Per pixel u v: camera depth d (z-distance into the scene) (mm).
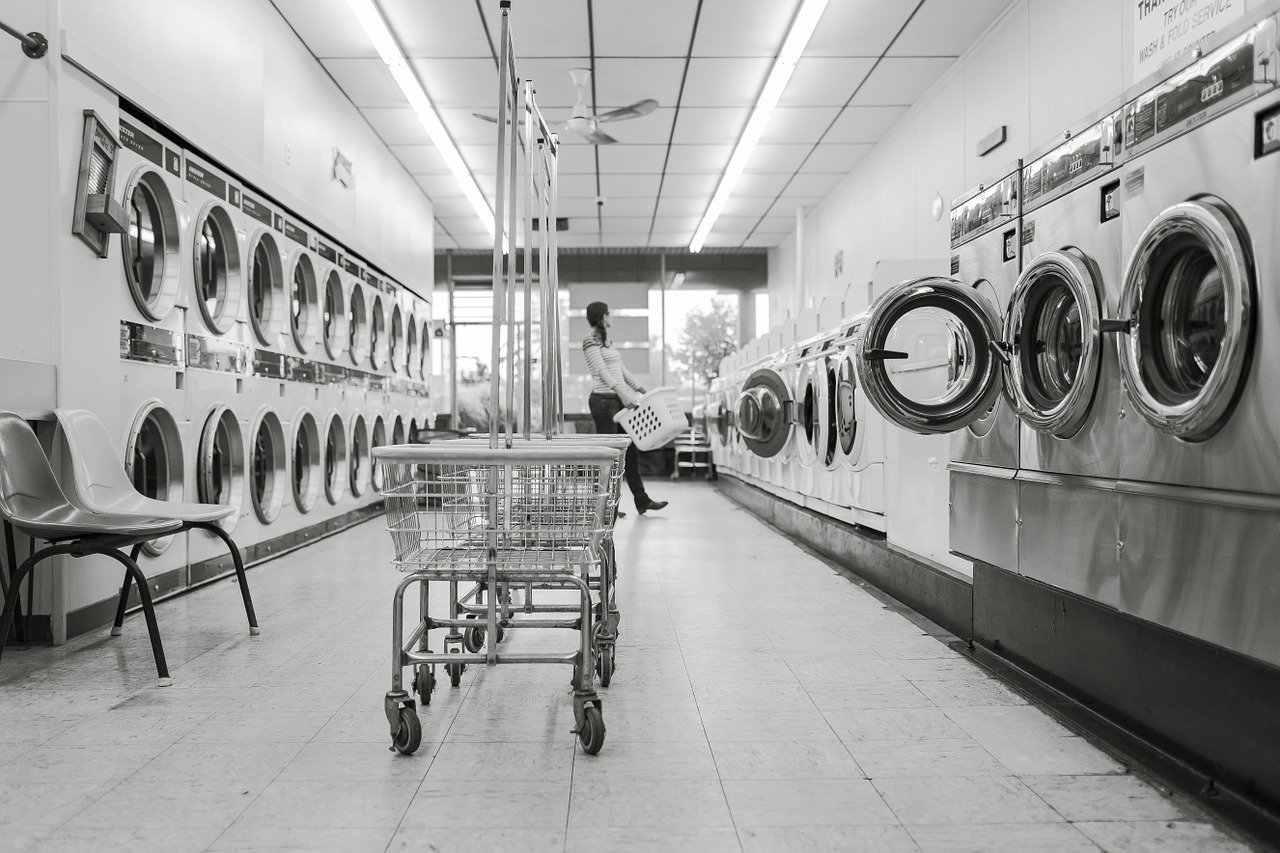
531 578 2184
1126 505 2062
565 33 5703
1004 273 2791
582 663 2150
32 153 3080
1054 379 2504
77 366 3182
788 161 8734
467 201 10070
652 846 1646
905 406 2965
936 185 6836
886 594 4059
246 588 3275
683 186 9523
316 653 3020
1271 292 1579
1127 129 2070
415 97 6613
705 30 5699
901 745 2158
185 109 4109
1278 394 1567
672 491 10211
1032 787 1911
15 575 2693
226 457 4578
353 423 6738
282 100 5465
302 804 1823
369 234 7535
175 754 2100
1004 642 2889
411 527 2229
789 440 6219
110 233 3336
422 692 2471
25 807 1809
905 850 1633
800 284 10594
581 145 8047
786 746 2152
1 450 2738
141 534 2729
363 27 5445
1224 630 1718
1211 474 1762
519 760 2066
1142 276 1920
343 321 6473
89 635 3262
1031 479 2555
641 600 3928
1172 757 1990
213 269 4531
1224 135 1716
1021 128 5461
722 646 3125
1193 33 3500
